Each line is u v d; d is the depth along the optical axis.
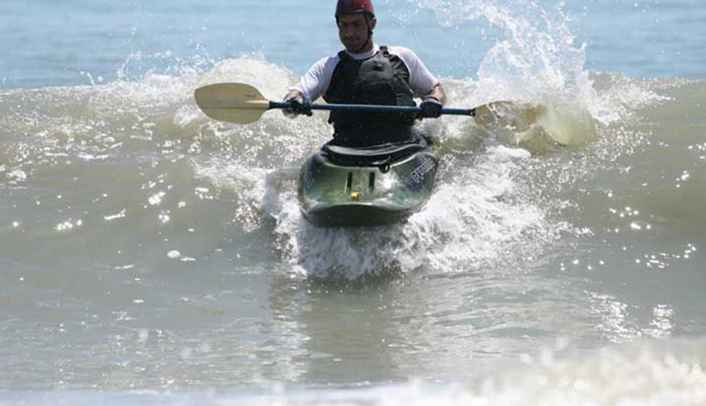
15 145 33.44
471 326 22.62
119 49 55.59
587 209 28.73
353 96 29.45
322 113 36.03
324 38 57.97
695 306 23.39
